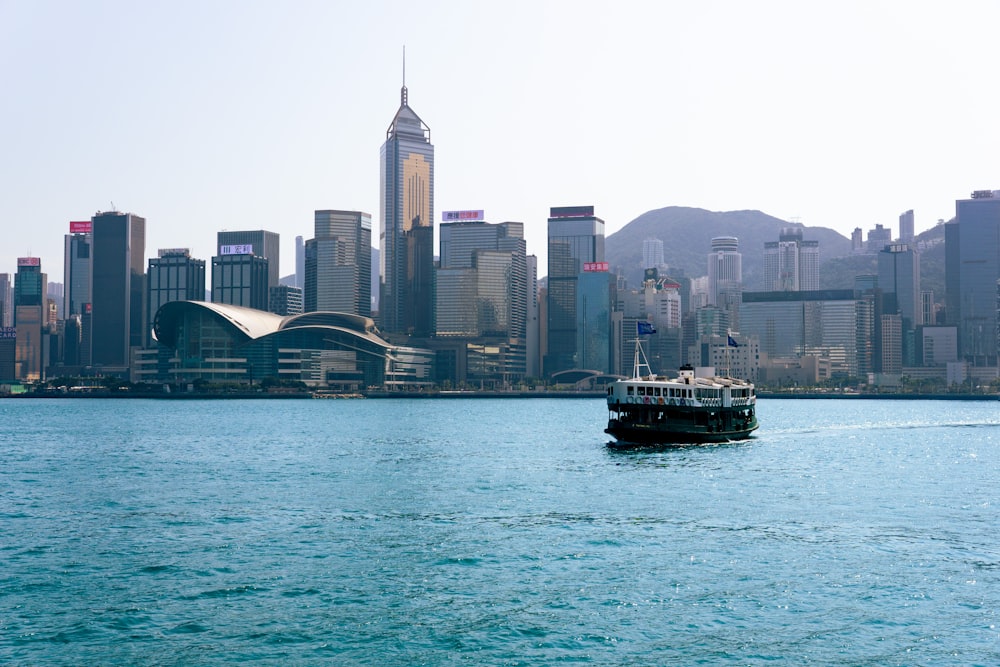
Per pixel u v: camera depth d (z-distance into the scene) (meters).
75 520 102.94
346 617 66.50
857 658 59.09
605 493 120.94
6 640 61.97
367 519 102.19
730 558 82.44
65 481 139.50
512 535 92.69
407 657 59.38
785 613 67.12
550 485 129.12
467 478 138.38
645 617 66.31
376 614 67.12
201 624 65.12
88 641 61.88
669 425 171.38
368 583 74.81
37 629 64.00
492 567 79.69
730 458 162.12
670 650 60.34
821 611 67.50
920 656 59.38
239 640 62.09
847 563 80.56
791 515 104.31
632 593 71.81
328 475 144.62
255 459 175.00
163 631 63.75
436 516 103.88
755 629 63.97
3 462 172.00
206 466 161.62
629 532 94.00
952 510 108.19
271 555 84.44
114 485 133.88
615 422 174.50
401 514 105.38
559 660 58.84
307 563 81.38
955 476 141.75
